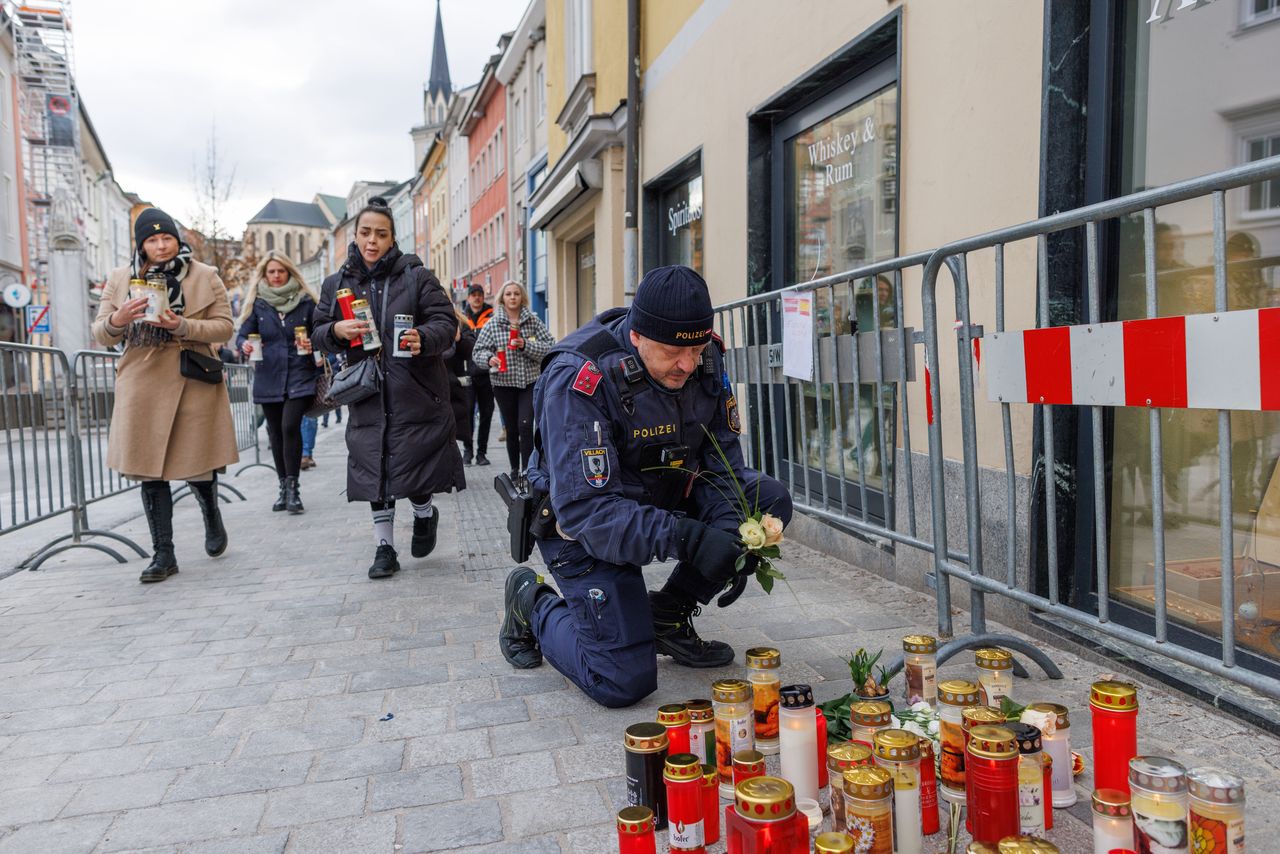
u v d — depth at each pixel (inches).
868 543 185.5
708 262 289.1
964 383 121.6
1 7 1112.2
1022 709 90.4
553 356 112.9
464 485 202.5
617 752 104.5
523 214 1066.1
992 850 64.6
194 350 195.6
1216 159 113.8
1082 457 133.0
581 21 486.6
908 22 169.9
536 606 128.8
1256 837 81.1
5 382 196.4
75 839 89.1
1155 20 119.6
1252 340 80.3
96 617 168.2
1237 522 113.0
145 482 194.9
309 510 289.0
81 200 1249.4
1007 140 141.2
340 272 190.4
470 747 107.3
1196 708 109.6
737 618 154.9
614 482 107.0
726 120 268.1
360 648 146.5
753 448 200.1
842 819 77.5
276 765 104.2
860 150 203.0
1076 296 132.8
